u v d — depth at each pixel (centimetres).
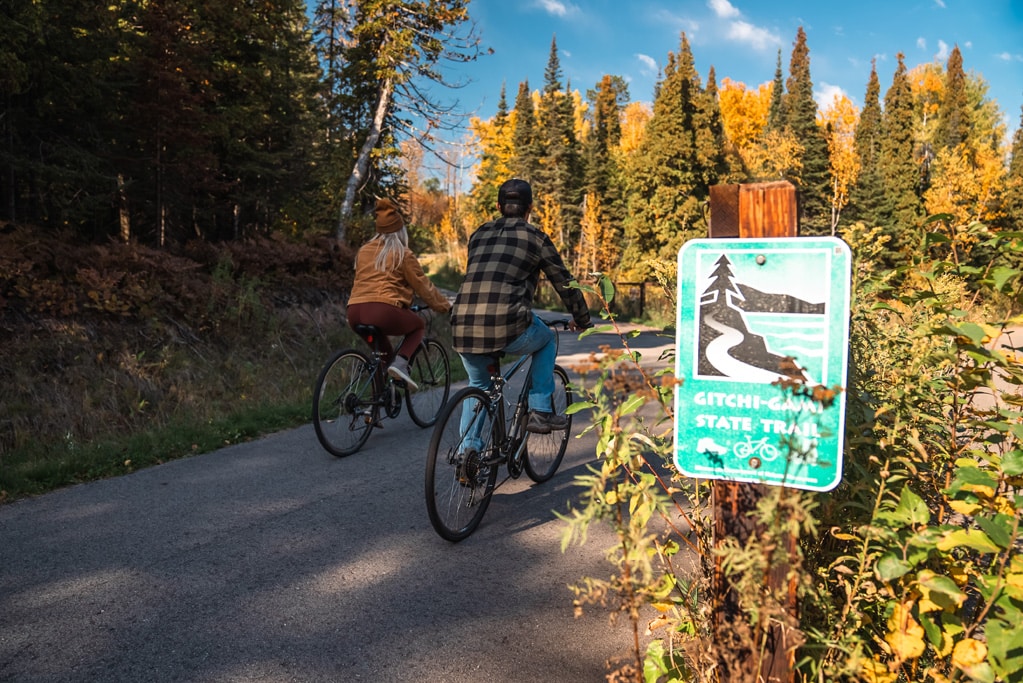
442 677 256
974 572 197
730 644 184
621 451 210
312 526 405
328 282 1273
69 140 1184
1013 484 213
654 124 4519
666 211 4369
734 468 187
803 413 179
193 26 1568
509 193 429
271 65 1783
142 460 539
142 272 867
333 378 546
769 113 6412
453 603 313
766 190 185
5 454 559
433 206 8331
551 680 254
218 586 328
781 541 162
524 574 344
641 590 183
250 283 1035
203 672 257
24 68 1024
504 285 404
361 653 271
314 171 2088
